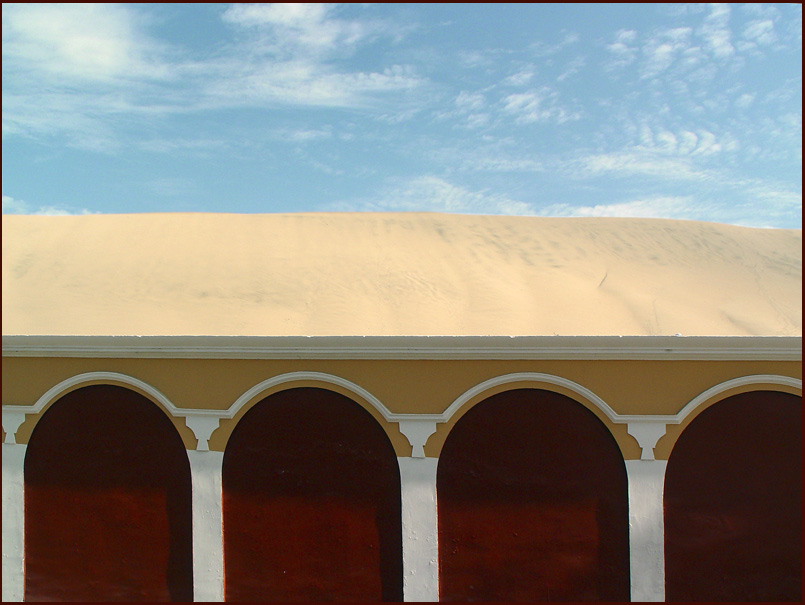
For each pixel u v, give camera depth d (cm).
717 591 619
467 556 639
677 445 628
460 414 642
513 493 640
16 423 705
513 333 2772
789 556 618
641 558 618
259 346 659
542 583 633
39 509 704
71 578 692
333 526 657
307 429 663
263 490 665
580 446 636
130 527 688
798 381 614
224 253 3944
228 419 666
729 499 624
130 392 692
